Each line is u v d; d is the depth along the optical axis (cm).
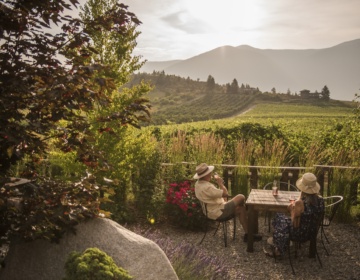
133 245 365
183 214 736
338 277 544
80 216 350
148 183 770
